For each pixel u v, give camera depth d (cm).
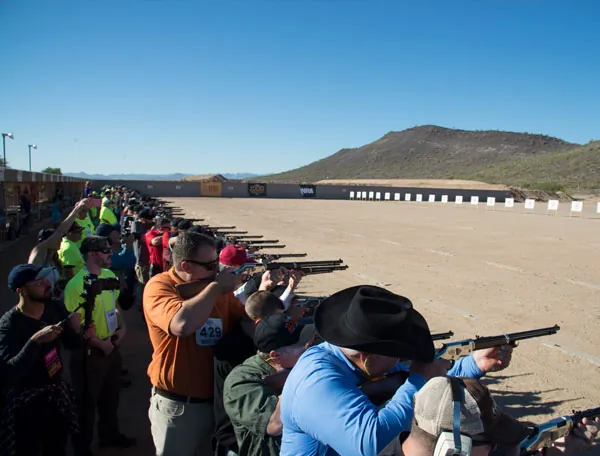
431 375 181
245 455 240
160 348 290
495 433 151
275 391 245
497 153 14825
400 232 2014
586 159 9056
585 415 206
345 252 1458
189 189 5422
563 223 2497
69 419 341
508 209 3759
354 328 173
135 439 438
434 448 143
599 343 683
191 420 292
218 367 280
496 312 830
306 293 966
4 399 326
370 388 186
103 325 403
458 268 1224
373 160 16600
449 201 5331
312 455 180
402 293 965
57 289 468
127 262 840
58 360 341
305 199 5284
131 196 2091
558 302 895
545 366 606
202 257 293
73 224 596
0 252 1527
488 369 265
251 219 2589
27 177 1638
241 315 312
